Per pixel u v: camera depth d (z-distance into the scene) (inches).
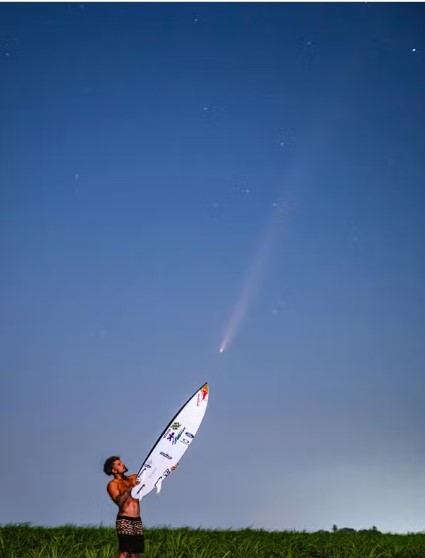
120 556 289.7
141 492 303.0
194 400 328.2
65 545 373.7
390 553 409.1
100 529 423.5
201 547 381.7
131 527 290.7
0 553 350.3
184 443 317.1
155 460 311.0
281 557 386.3
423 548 426.9
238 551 380.2
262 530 470.3
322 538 456.1
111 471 296.5
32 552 353.1
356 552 404.8
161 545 383.6
